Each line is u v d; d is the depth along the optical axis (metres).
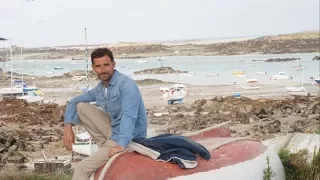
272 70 115.38
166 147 5.29
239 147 5.93
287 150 7.94
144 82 85.69
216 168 5.31
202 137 6.34
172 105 50.00
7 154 21.36
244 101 48.00
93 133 5.49
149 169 5.04
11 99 51.00
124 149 5.17
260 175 5.69
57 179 9.71
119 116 5.27
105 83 5.30
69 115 5.49
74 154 20.88
